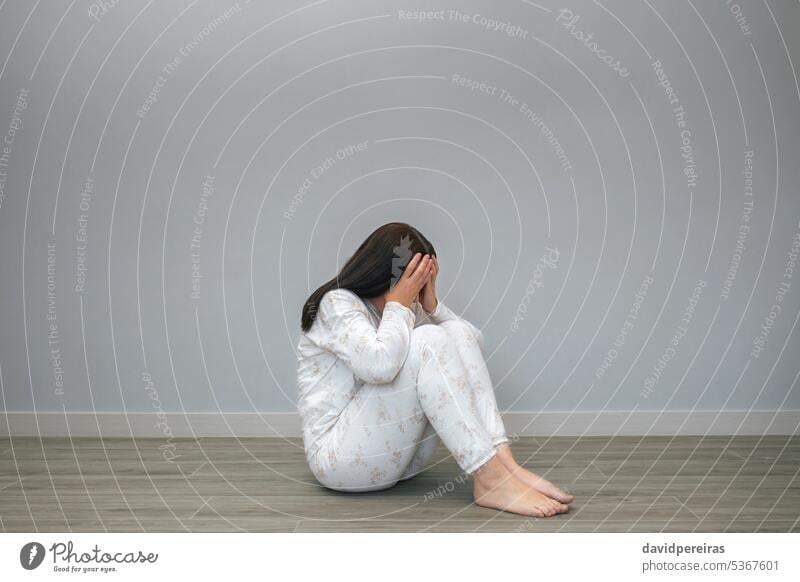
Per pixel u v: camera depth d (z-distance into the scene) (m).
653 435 2.57
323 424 1.80
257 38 2.56
